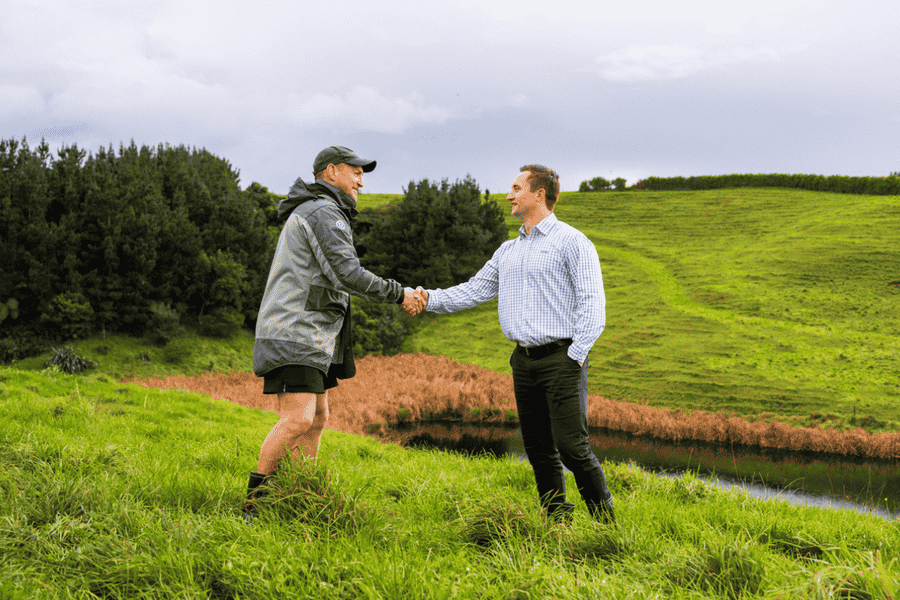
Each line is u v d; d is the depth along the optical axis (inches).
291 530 95.7
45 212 1275.8
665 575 90.8
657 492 217.3
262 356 120.9
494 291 163.0
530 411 146.8
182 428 303.9
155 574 77.6
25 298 1226.0
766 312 1524.4
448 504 142.4
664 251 2246.6
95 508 100.2
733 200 2869.1
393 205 2212.1
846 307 1501.0
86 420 261.3
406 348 1547.7
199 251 1397.6
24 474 114.1
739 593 83.4
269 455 120.0
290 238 123.5
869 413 952.3
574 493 199.6
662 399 1082.7
